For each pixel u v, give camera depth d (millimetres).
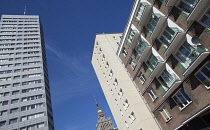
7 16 75938
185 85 15320
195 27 14047
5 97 45719
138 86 24594
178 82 15750
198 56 13086
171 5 16844
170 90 16812
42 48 70125
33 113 44219
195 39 13273
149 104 21891
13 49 61250
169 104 17922
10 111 42906
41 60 61500
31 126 41219
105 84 35594
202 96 13602
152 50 20734
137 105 24781
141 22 21969
